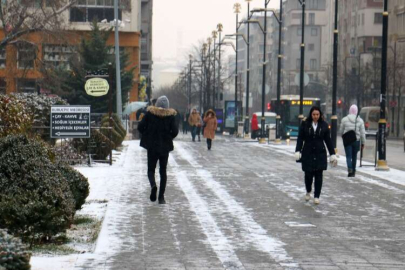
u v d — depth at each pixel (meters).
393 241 15.76
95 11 87.12
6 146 14.32
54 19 57.53
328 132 21.39
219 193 23.39
